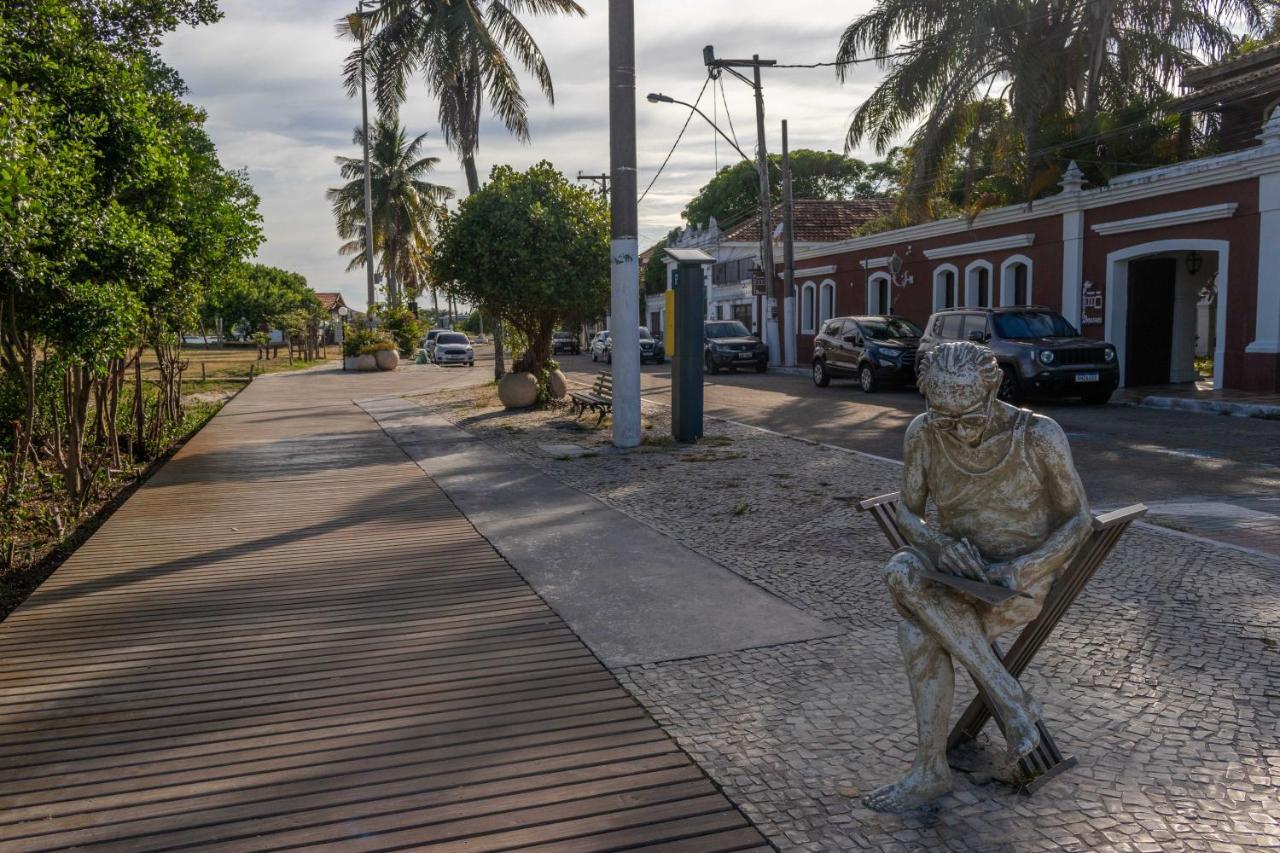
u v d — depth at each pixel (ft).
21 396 33.37
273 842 10.07
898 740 12.28
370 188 142.10
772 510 27.07
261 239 40.22
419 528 25.63
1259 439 39.34
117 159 27.89
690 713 13.28
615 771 11.58
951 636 9.91
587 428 48.60
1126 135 67.67
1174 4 67.41
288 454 40.91
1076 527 9.65
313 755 12.11
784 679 14.48
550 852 9.81
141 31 34.24
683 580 20.11
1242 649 15.17
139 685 14.57
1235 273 54.54
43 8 25.29
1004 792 10.79
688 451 39.50
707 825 10.30
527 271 55.01
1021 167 72.38
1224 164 53.72
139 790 11.26
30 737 12.76
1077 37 69.31
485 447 42.29
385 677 14.80
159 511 28.50
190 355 180.65
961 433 9.61
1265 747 11.86
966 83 70.44
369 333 120.57
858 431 45.47
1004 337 55.88
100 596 19.43
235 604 18.78
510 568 21.35
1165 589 18.39
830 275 101.09
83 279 25.27
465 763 11.84
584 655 15.71
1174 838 9.82
